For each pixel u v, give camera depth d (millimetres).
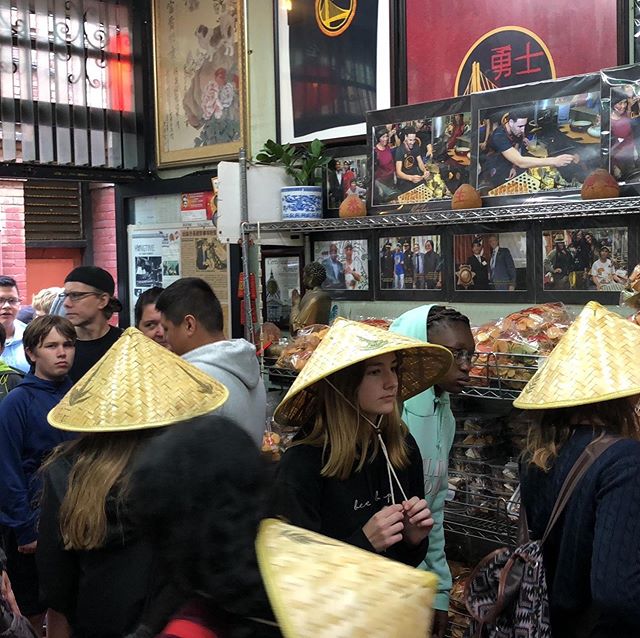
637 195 2561
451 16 3346
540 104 2822
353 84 3705
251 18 4164
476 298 3213
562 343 1733
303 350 2998
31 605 2779
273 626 834
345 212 3295
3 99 4203
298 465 1766
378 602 853
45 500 1657
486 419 2697
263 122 4152
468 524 2629
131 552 1499
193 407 1647
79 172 4488
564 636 1589
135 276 4789
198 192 4398
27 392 2740
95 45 4539
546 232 2984
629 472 1473
